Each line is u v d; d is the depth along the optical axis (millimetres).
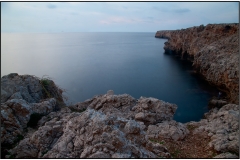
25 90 18047
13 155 10578
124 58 91375
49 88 20406
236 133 13609
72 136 10211
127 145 8812
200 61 51688
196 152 12336
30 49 109188
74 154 9312
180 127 14953
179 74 57719
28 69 60156
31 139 11023
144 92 44281
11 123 12891
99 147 8766
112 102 17984
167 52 101562
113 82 51781
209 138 13891
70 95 41312
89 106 18906
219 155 11250
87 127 10172
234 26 52250
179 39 83000
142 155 8812
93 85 48844
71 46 145000
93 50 122812
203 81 49844
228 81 36969
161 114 16625
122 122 10453
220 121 16469
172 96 41000
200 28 67438
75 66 70875
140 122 15656
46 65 68812
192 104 36625
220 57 44875
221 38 54781
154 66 71312
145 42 185375
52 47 130625
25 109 14172
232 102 33938
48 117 14945
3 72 52656
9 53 87875
